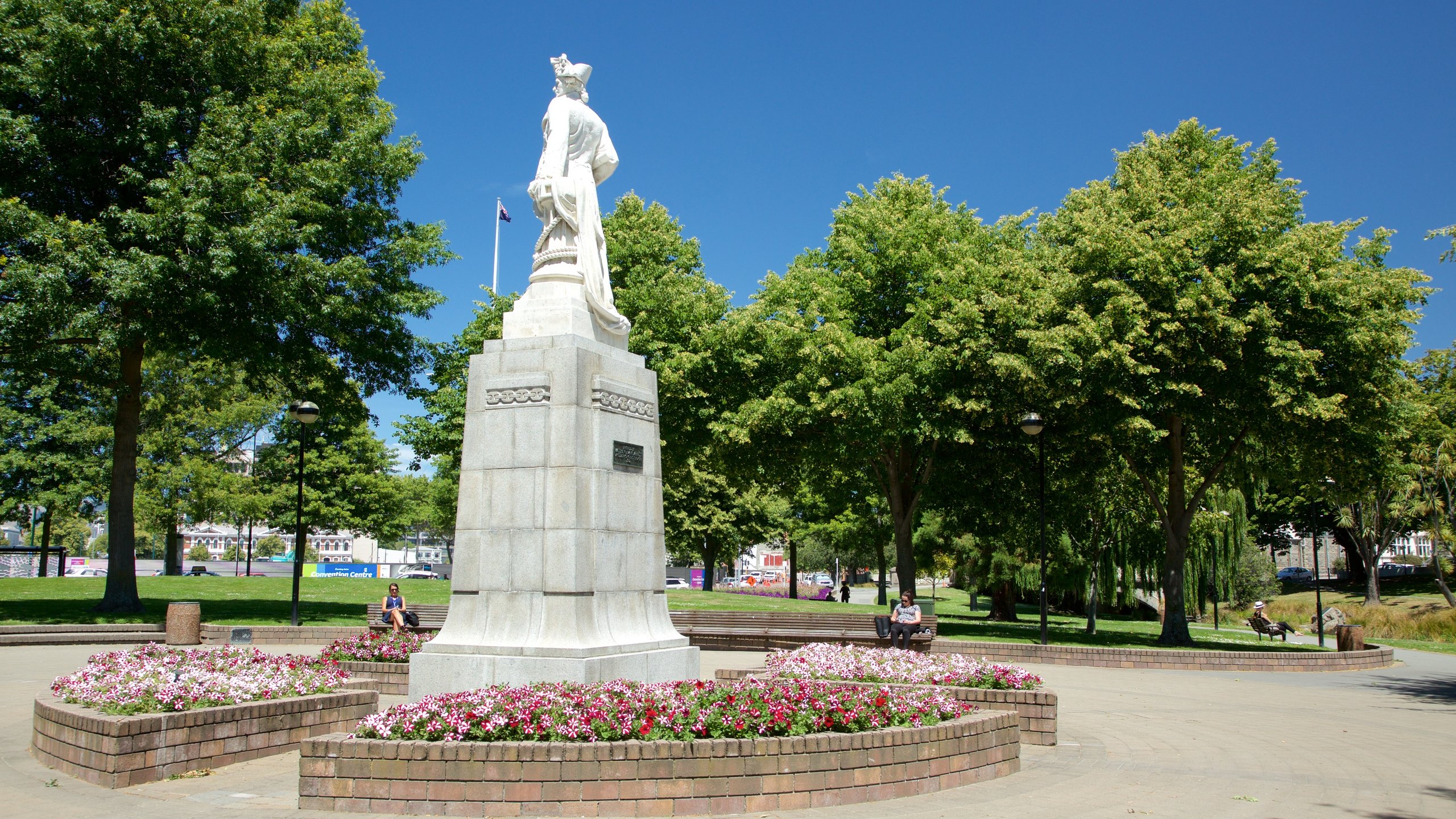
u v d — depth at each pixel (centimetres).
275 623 2394
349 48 2792
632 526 1174
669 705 855
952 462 3073
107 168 2320
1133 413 2464
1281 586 6059
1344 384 2447
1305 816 831
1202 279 2347
